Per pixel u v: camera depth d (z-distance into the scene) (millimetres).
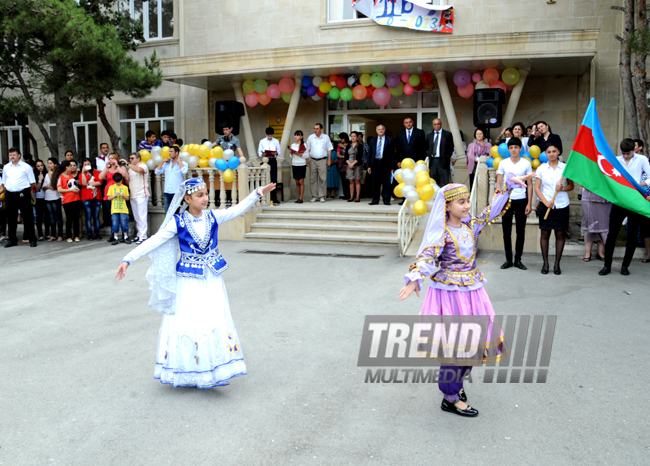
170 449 3412
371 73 13531
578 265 8492
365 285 7504
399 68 12914
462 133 14125
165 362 4203
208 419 3805
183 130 16953
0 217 12555
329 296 6977
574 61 11883
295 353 5043
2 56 13562
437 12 13586
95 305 6871
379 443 3449
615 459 3221
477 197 9836
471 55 11836
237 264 9086
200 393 4234
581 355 4848
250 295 7102
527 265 8531
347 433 3582
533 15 13172
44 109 13461
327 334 5555
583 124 7152
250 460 3275
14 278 8594
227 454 3344
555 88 13438
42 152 19703
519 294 6816
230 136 13484
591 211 8523
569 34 11266
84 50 11859
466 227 3873
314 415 3844
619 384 4254
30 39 12617
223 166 11258
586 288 7078
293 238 11086
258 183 12375
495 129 13773
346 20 14688
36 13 11883
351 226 11227
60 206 12336
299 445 3438
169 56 16812
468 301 3779
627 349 4973
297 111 15711
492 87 12484
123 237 11758
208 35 16078
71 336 5676
